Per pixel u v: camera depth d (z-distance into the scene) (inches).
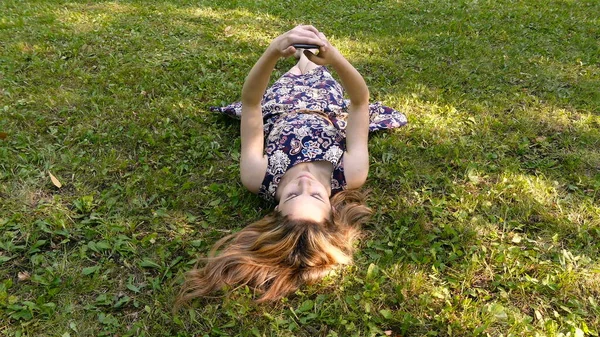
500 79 166.7
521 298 92.0
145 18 218.4
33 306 87.1
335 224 101.3
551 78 166.7
